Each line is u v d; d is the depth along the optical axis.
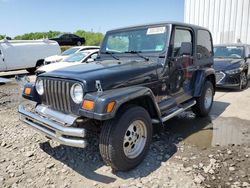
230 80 8.12
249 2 12.97
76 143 2.83
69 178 3.09
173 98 4.24
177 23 4.10
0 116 5.61
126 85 3.26
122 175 3.13
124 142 3.07
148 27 4.13
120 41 4.45
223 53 9.30
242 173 3.14
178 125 4.98
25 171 3.23
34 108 3.61
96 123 3.15
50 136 3.07
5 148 3.89
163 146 3.96
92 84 2.93
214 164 3.37
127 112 3.04
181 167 3.29
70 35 28.39
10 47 14.41
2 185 2.94
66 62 9.99
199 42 4.99
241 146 3.97
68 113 3.12
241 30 13.45
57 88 3.21
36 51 15.45
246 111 5.96
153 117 3.62
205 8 14.29
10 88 9.66
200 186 2.88
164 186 2.89
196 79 4.98
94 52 10.36
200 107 5.20
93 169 3.29
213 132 4.60
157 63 3.85
